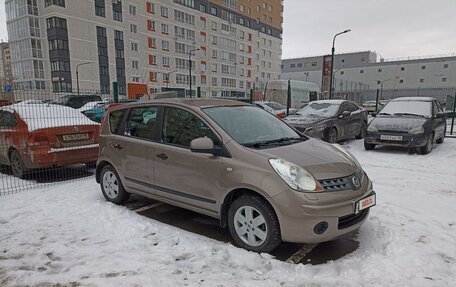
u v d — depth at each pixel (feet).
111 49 150.10
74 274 9.69
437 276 9.25
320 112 33.55
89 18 141.90
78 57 139.74
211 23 196.65
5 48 170.60
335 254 11.00
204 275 9.55
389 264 9.80
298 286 8.95
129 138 14.98
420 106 31.19
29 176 21.21
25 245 11.62
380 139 29.09
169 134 13.53
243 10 219.20
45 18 135.95
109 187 16.28
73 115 21.94
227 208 11.80
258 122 13.78
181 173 12.73
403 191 17.43
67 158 20.27
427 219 13.30
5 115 21.38
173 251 11.10
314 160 11.09
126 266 10.09
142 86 124.36
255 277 9.47
